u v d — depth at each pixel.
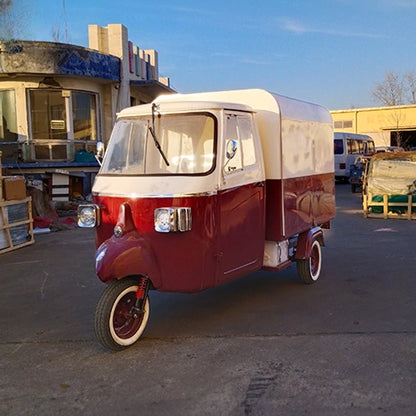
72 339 5.02
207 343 4.79
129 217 4.75
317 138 6.98
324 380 3.92
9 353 4.70
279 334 4.97
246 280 7.16
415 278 7.04
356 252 8.85
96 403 3.70
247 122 5.43
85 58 16.34
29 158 16.31
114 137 5.39
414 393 3.68
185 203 4.63
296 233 6.25
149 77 21.69
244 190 5.29
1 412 3.60
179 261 4.69
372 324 5.20
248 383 3.92
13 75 15.95
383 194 13.02
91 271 7.80
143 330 4.88
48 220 11.74
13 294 6.68
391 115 39.69
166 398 3.73
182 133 4.98
